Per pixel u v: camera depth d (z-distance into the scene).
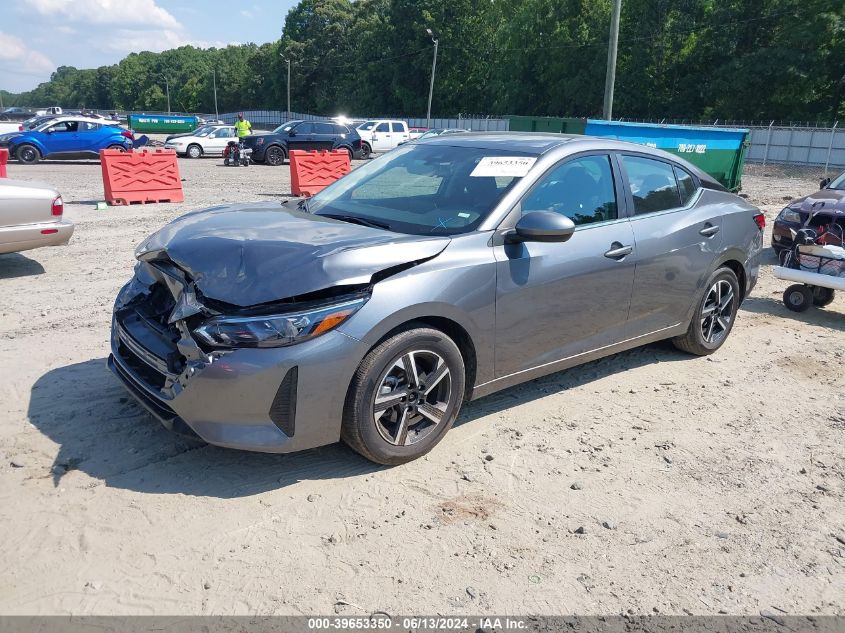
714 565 3.05
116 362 3.91
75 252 9.00
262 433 3.23
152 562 2.86
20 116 55.19
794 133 39.28
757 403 4.81
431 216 4.03
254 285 3.21
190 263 3.42
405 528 3.18
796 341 6.31
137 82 172.38
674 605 2.79
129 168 13.76
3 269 7.93
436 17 73.00
